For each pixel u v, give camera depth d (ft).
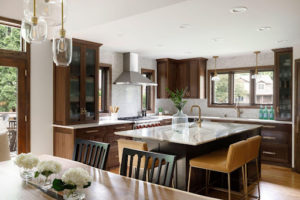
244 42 15.33
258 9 9.66
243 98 20.68
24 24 5.62
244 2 8.94
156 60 21.90
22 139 12.70
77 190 4.92
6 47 12.05
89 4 10.36
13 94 12.34
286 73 16.71
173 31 12.80
